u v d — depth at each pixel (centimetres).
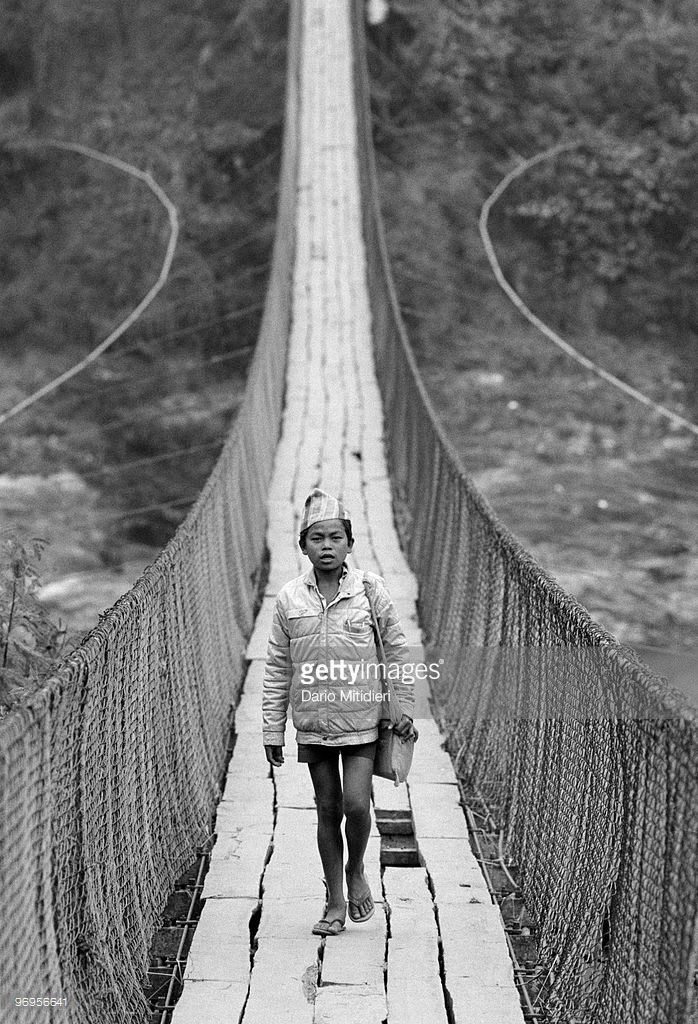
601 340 4741
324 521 681
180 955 689
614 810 581
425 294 4772
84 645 579
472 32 5775
